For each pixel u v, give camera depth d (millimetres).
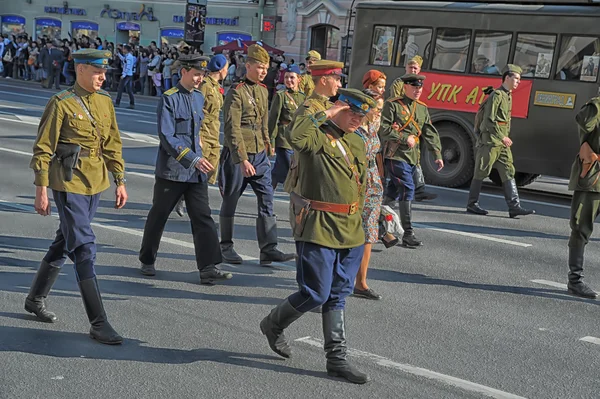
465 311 6609
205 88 8695
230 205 7664
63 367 4918
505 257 8711
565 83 13086
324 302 4953
